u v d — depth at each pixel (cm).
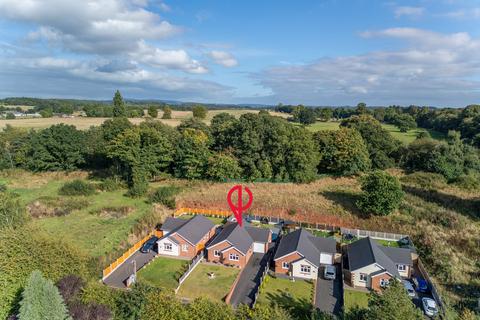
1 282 2359
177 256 3891
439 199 5375
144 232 4378
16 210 3956
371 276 3228
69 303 2277
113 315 2223
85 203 5119
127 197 5600
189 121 9250
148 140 6172
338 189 5978
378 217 4834
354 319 2277
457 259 3738
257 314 2134
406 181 6281
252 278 3453
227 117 9912
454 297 3131
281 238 4166
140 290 2370
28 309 1992
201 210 5266
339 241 4256
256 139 6444
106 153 6562
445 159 6462
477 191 5712
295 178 6334
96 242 3853
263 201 5475
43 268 2514
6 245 2514
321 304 2986
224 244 3747
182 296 3080
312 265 3397
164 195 5391
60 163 6900
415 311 1956
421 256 3909
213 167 6194
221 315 2095
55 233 4016
